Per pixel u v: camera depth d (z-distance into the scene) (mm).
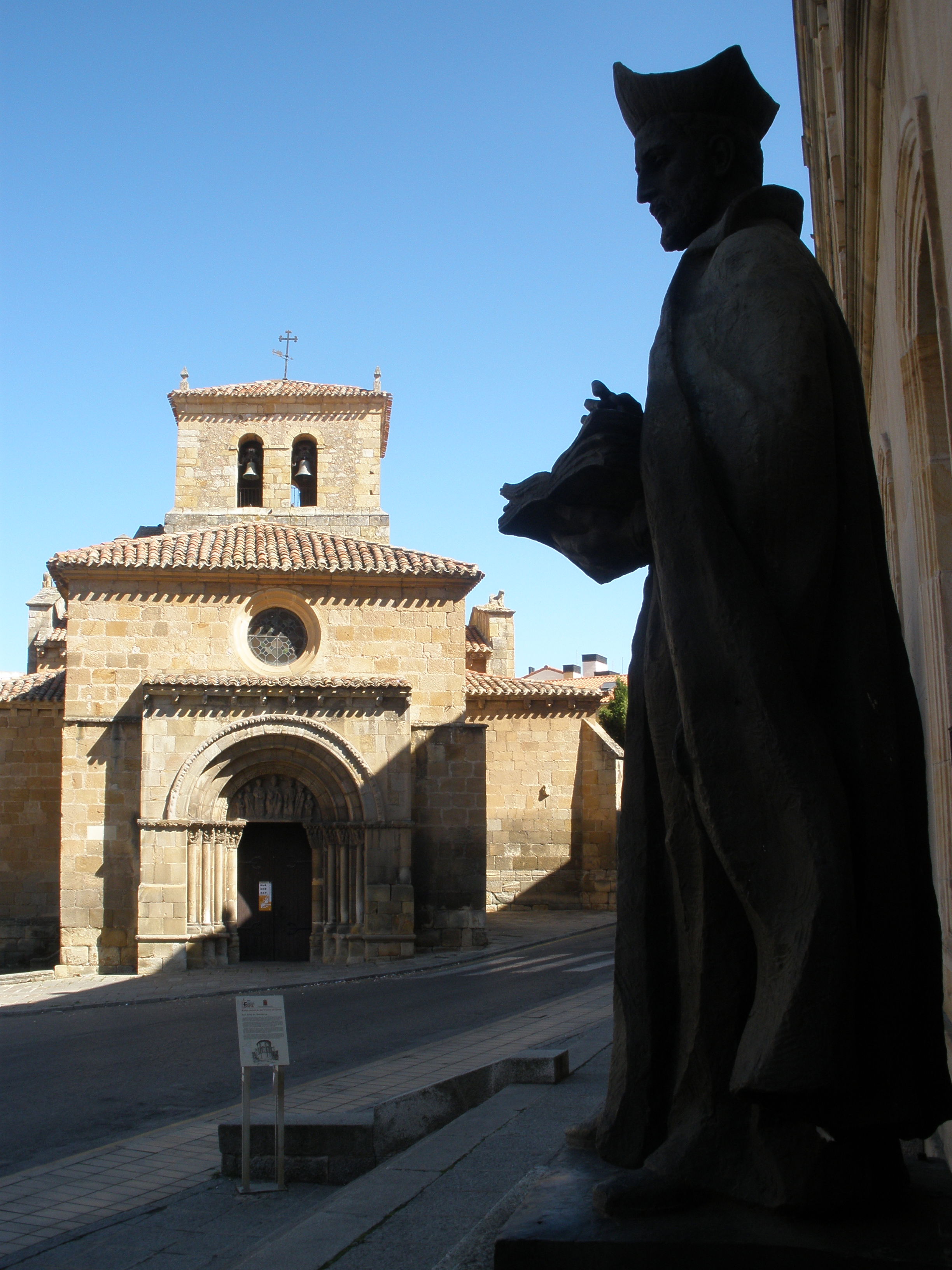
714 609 2568
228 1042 15969
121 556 29328
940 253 5258
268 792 28781
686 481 2650
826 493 2568
